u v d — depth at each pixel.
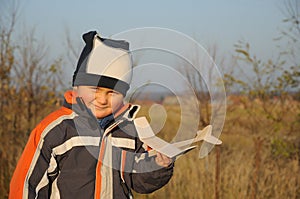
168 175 2.18
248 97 7.55
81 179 2.06
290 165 6.13
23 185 1.94
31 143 2.03
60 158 2.06
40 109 6.98
